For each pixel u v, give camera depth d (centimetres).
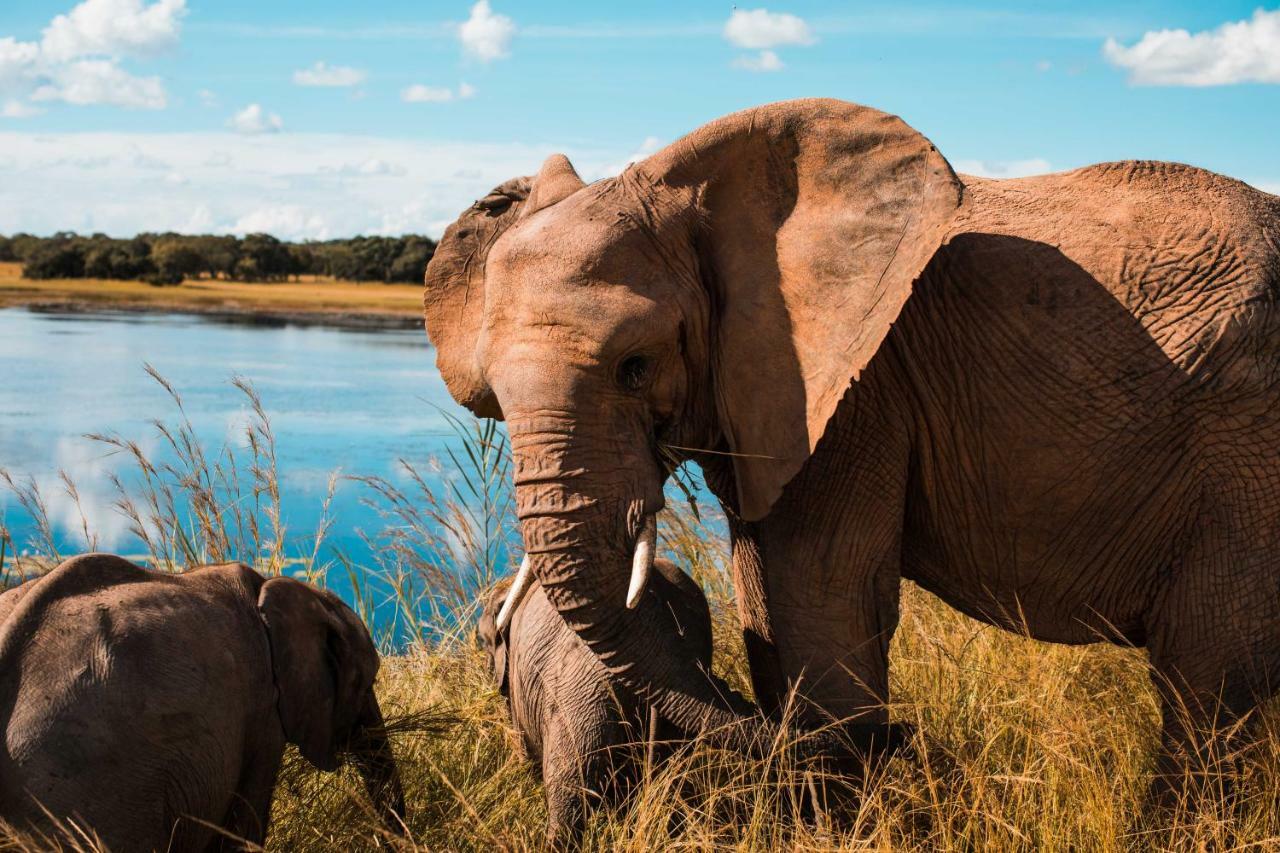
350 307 7206
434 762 459
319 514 1099
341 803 432
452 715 475
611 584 356
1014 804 395
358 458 1457
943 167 358
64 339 3709
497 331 363
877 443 399
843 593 398
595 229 360
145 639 341
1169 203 405
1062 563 412
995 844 371
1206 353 385
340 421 1845
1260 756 397
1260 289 388
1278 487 390
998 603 429
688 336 370
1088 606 419
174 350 3394
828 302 363
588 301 352
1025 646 504
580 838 390
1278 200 420
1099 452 393
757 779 391
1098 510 400
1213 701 399
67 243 10525
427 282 425
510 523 669
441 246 426
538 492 352
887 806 381
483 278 418
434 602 651
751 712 381
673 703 371
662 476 379
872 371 398
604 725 394
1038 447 397
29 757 312
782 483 367
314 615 408
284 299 8050
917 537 427
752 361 370
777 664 435
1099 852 373
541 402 352
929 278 399
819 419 360
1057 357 391
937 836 384
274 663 390
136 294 8088
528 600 443
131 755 327
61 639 330
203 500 605
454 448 1555
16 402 2019
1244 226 399
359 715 442
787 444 366
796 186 373
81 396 2139
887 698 411
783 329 368
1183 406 387
